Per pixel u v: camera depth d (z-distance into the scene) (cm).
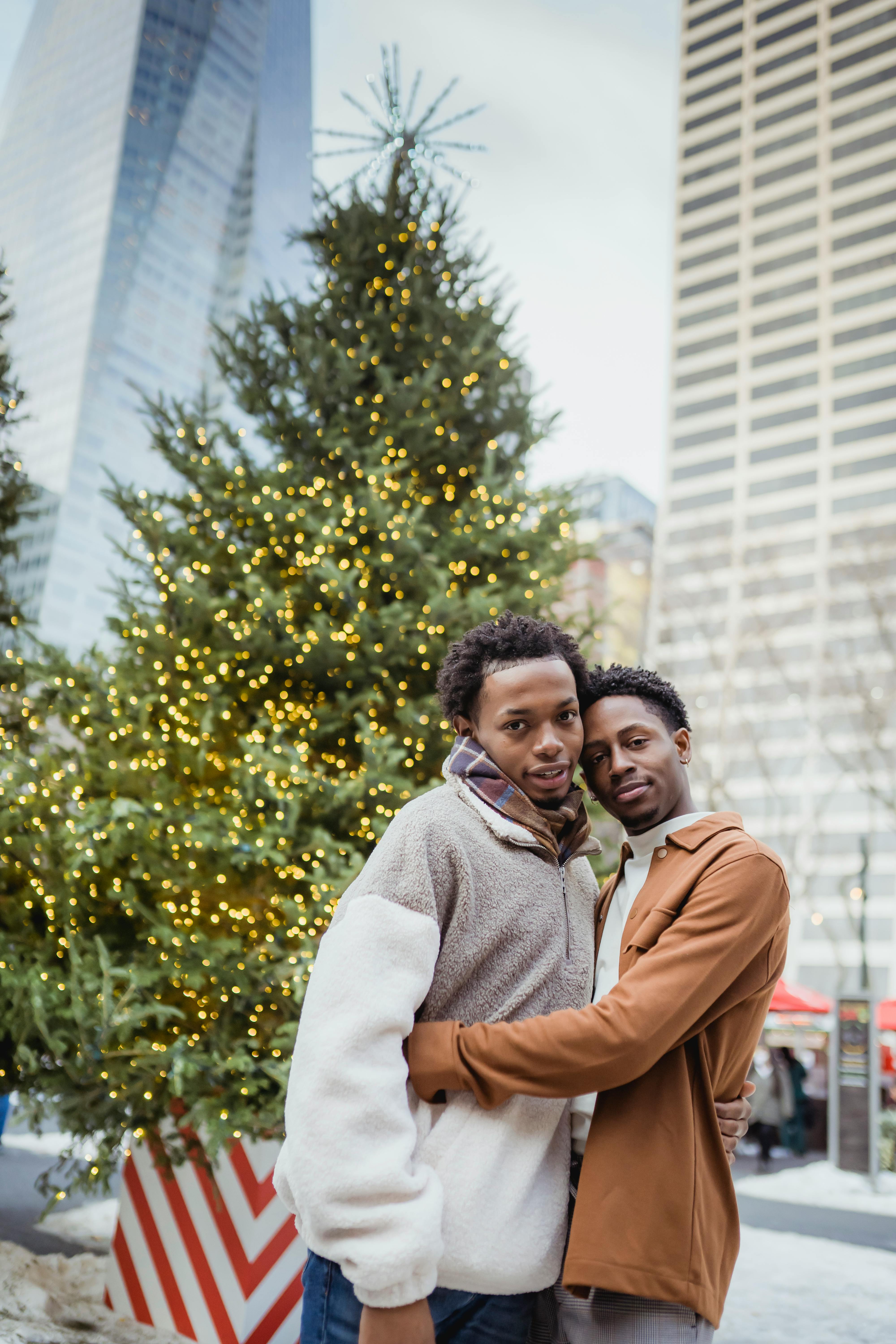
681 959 150
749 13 6775
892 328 5700
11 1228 548
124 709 466
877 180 5972
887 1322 542
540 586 502
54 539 7669
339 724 466
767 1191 1016
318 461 538
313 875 409
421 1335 129
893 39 6147
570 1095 141
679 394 6338
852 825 4406
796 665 2623
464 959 153
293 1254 389
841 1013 1153
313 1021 139
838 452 5672
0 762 454
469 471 553
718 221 6525
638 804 184
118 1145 413
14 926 457
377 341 568
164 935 395
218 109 10394
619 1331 151
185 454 530
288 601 466
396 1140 133
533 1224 147
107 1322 406
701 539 2734
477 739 178
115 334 8856
